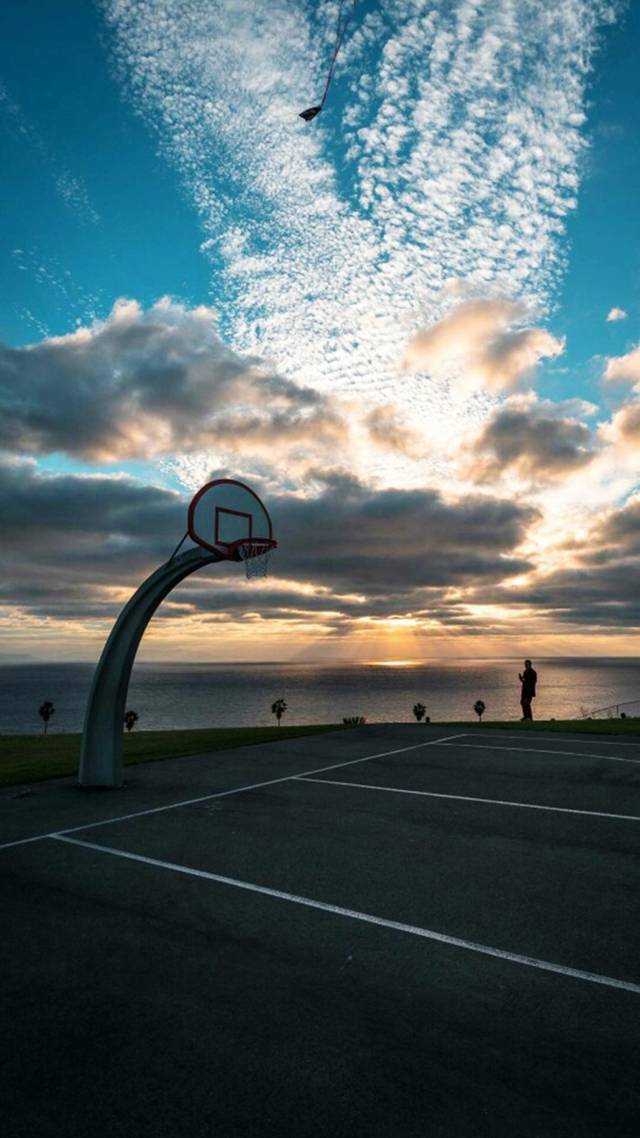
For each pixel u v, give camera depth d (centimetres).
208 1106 296
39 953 453
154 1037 351
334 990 401
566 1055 335
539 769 1114
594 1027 361
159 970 428
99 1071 322
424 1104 296
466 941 469
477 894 558
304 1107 294
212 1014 374
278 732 1659
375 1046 342
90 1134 278
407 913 518
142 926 496
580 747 1365
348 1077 316
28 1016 373
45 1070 324
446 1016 372
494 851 673
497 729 1695
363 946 461
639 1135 276
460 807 851
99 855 662
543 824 770
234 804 872
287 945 464
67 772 1103
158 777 1059
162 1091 307
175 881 589
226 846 690
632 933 482
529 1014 374
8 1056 336
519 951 454
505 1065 326
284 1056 334
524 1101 298
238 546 1048
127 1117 289
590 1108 293
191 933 484
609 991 400
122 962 439
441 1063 327
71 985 409
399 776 1058
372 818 798
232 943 467
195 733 1753
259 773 1088
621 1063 328
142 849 681
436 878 596
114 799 905
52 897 554
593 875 602
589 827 756
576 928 490
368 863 637
